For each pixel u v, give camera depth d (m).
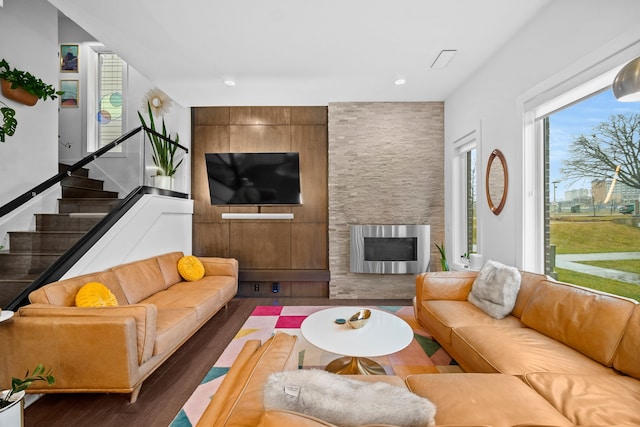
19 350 1.69
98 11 2.22
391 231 3.99
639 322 1.36
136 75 4.84
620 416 1.07
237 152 4.28
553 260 2.32
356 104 4.12
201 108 4.34
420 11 2.22
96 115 4.91
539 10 2.22
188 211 4.12
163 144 3.90
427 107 4.11
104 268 2.63
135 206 3.07
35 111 3.24
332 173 4.12
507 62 2.64
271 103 4.14
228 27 2.43
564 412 1.11
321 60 2.96
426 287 2.69
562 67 2.03
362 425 0.66
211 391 1.93
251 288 4.20
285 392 0.74
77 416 1.68
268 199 4.25
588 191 2.01
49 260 2.30
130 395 1.79
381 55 2.86
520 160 2.46
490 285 2.32
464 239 3.79
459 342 1.89
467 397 1.20
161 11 2.22
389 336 1.88
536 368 1.43
